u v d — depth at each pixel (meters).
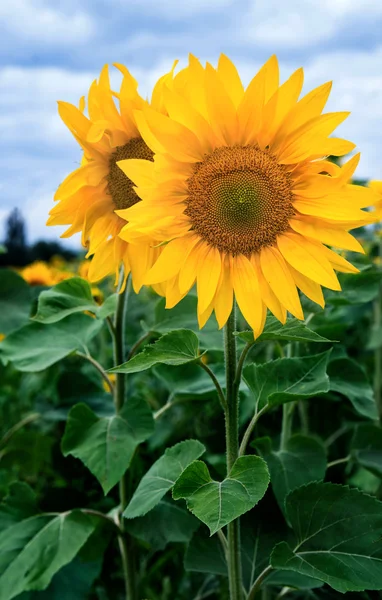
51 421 1.07
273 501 0.67
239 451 0.56
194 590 0.97
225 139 0.56
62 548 0.70
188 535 0.71
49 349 0.79
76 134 0.67
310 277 0.53
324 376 0.59
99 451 0.69
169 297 0.55
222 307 0.54
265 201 0.55
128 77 0.66
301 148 0.54
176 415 1.07
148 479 0.62
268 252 0.56
